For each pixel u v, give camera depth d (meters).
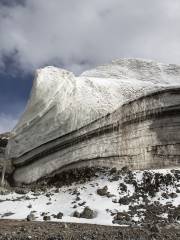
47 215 15.99
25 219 15.04
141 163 21.78
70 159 22.59
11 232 11.33
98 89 24.56
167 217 15.18
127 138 22.41
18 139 25.00
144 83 25.41
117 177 19.45
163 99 22.73
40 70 25.70
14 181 24.12
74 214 15.77
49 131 23.86
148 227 13.03
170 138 21.94
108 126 22.73
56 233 11.27
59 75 25.48
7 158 25.16
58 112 23.91
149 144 22.09
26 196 19.33
